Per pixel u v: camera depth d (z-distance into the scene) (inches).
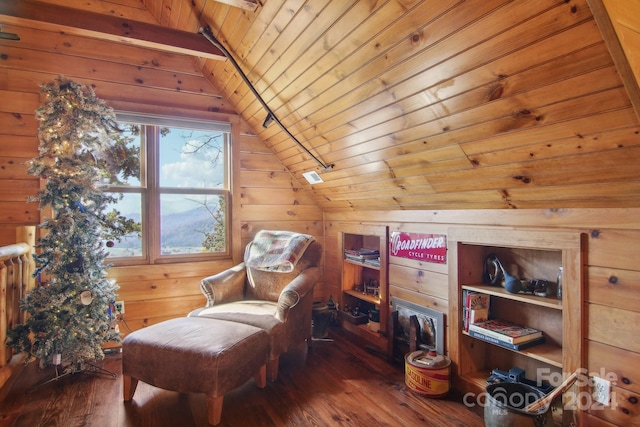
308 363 104.6
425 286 99.6
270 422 75.5
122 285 116.6
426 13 55.3
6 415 77.8
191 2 93.5
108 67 115.6
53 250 92.0
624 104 47.1
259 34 83.7
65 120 91.9
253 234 136.9
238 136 134.1
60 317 90.6
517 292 78.7
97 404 82.7
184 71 125.9
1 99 105.0
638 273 57.7
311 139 108.7
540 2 44.5
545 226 70.7
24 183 108.0
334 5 64.1
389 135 83.3
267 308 100.8
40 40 108.3
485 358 93.4
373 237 134.1
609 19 40.1
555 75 49.9
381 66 69.0
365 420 76.1
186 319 92.7
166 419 77.0
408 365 89.1
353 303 137.9
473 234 84.9
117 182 117.6
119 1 116.5
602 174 57.2
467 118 65.6
